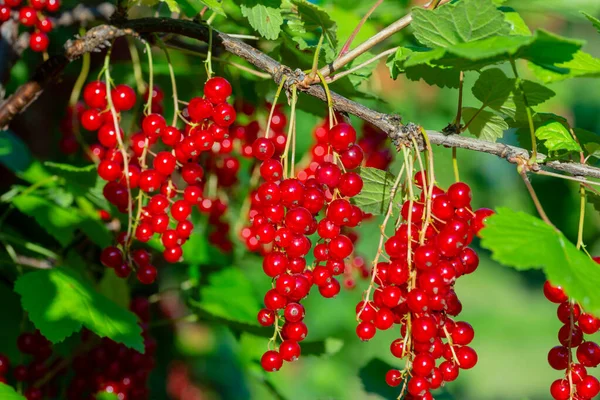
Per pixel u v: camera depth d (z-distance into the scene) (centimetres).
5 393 53
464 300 194
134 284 69
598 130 118
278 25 54
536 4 70
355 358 129
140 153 53
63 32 73
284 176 47
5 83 61
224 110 50
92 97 53
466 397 179
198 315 66
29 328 65
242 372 113
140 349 56
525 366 190
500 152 49
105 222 66
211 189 61
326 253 47
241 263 79
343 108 49
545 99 50
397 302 46
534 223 45
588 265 44
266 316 47
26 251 66
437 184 48
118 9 53
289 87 50
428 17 48
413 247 47
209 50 51
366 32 66
